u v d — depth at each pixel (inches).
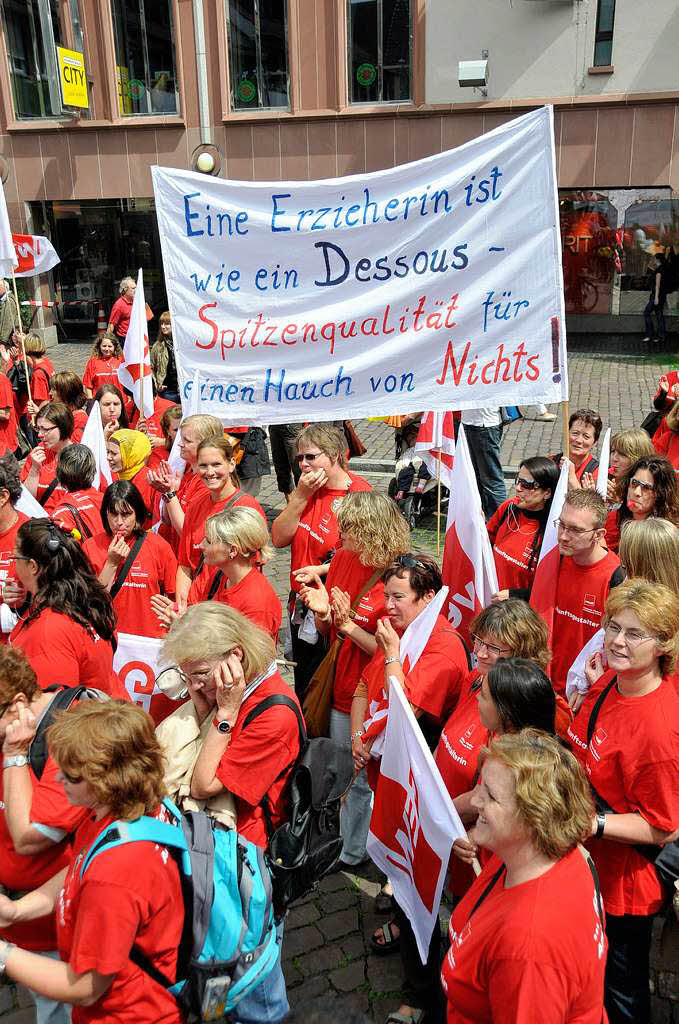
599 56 658.2
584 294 861.2
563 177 690.2
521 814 86.0
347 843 173.5
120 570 192.7
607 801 117.0
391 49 694.5
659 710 114.0
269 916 113.1
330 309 227.1
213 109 735.7
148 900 94.5
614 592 119.0
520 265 213.9
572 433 251.3
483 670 127.6
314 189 221.8
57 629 142.1
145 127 751.1
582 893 86.8
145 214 826.8
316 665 192.9
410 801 123.0
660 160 669.9
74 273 850.1
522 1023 80.8
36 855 117.1
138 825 98.0
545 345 215.3
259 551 168.2
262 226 226.2
